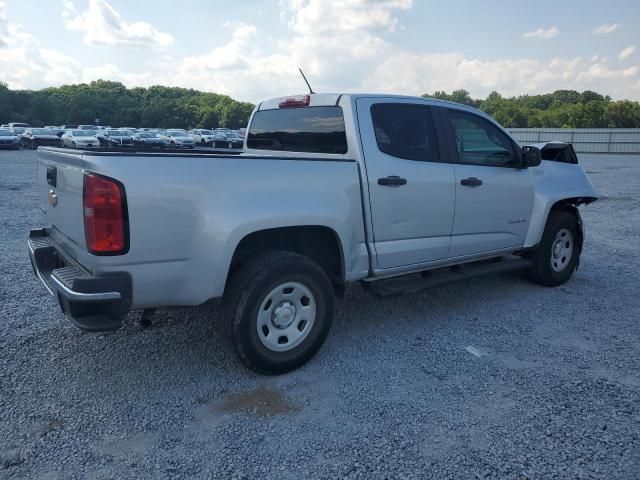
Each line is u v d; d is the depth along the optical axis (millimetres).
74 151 3305
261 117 5098
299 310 3666
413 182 4262
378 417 3113
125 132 44219
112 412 3129
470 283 5875
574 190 5719
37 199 12469
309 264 3621
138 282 3082
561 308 5078
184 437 2895
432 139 4504
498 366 3803
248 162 3391
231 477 2572
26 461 2656
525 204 5281
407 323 4656
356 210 3945
